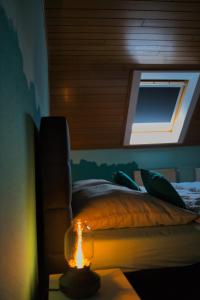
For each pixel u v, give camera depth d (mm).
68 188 1327
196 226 1616
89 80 2932
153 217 1593
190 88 3230
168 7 2285
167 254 1466
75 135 3400
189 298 1437
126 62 2828
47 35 2465
